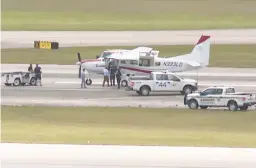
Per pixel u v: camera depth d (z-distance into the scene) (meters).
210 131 145.00
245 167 90.75
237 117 172.25
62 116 172.50
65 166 90.00
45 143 112.88
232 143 118.38
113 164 91.69
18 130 138.25
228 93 188.00
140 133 136.75
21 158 95.12
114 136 128.38
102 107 191.25
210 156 98.69
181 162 93.56
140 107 192.38
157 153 101.12
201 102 189.25
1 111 179.75
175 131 144.12
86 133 134.38
